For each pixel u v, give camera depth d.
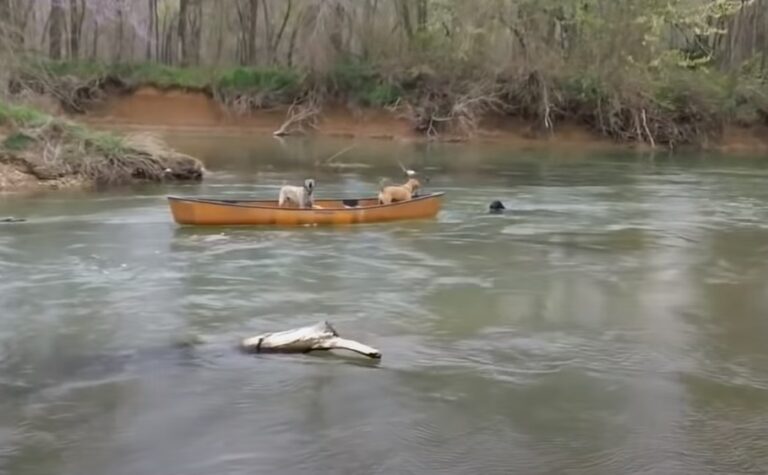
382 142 35.88
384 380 8.04
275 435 6.82
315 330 8.98
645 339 9.49
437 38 40.06
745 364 8.69
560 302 11.03
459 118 37.81
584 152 34.28
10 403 7.45
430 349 9.02
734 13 38.66
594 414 7.32
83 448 6.57
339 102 39.50
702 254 14.28
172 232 15.23
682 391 7.90
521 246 14.65
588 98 38.09
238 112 38.97
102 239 14.55
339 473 6.21
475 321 10.10
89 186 20.62
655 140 37.94
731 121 38.84
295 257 13.44
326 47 39.72
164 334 9.47
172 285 11.62
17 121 21.06
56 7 40.84
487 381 8.07
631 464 6.40
